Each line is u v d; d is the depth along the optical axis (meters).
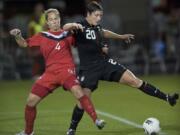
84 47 31.05
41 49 29.97
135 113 41.22
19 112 43.12
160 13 79.25
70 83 29.38
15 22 73.44
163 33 75.31
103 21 73.75
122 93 54.72
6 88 61.16
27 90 58.75
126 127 35.09
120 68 31.83
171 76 69.94
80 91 29.31
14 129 35.44
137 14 78.31
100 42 31.36
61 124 36.88
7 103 49.09
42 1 82.62
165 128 34.41
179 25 75.62
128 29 76.31
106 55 31.89
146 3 78.19
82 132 33.62
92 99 50.53
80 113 30.97
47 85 29.64
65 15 77.38
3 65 70.19
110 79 31.86
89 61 31.23
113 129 34.50
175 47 74.12
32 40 30.11
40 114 41.56
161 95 32.75
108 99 50.25
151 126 30.84
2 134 33.72
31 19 68.94
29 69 71.38
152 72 73.81
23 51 71.50
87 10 31.05
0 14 74.62
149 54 73.38
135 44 74.00
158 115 39.81
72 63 30.02
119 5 78.19
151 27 76.81
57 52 29.73
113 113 41.50
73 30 30.22
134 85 32.25
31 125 30.56
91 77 31.05
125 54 72.75
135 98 50.38
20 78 70.75
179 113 40.59
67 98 51.81
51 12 30.11
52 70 29.61
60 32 30.19
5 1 81.56
